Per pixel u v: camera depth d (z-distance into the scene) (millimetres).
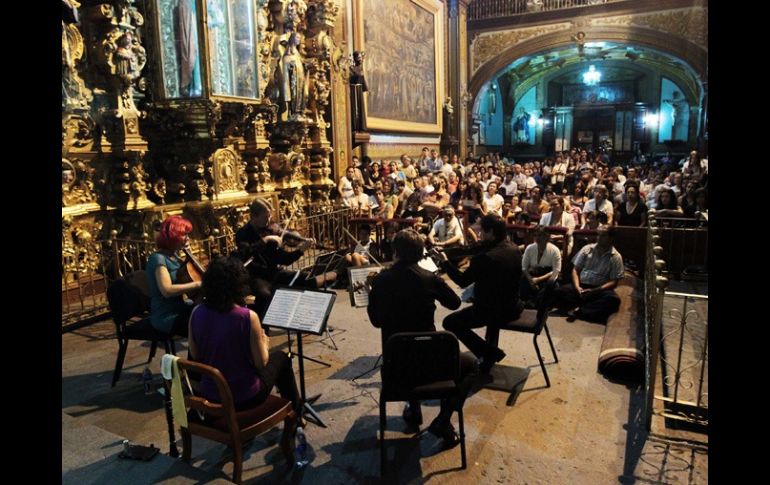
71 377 4637
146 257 6914
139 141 6945
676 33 20281
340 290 7355
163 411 4051
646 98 31469
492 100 30266
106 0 6473
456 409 3355
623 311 5691
